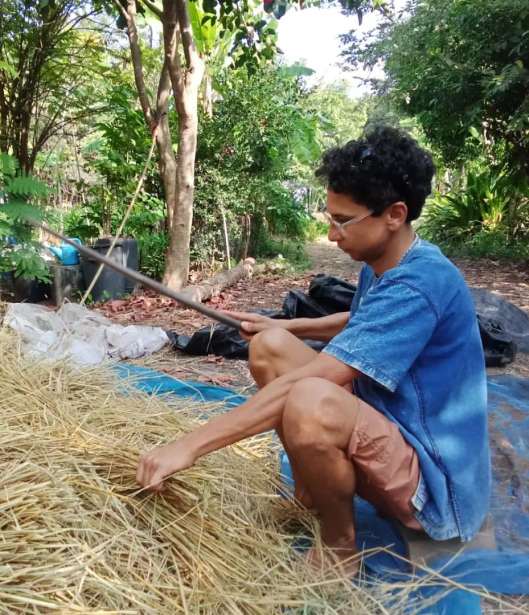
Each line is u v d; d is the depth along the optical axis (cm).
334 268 924
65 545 135
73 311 417
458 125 921
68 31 647
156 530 157
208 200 837
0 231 526
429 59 878
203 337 395
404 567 171
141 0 614
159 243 746
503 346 383
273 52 643
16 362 268
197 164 828
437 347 158
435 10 856
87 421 215
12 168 542
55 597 127
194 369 369
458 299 158
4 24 608
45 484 148
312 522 182
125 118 750
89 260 620
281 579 159
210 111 860
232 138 838
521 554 176
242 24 612
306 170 1354
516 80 775
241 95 822
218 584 148
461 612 153
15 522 138
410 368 160
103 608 129
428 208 1186
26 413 206
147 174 795
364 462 154
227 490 186
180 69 605
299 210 1267
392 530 190
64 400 233
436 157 1099
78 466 165
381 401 165
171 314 546
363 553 175
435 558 170
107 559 143
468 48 848
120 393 271
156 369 365
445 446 160
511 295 640
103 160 778
